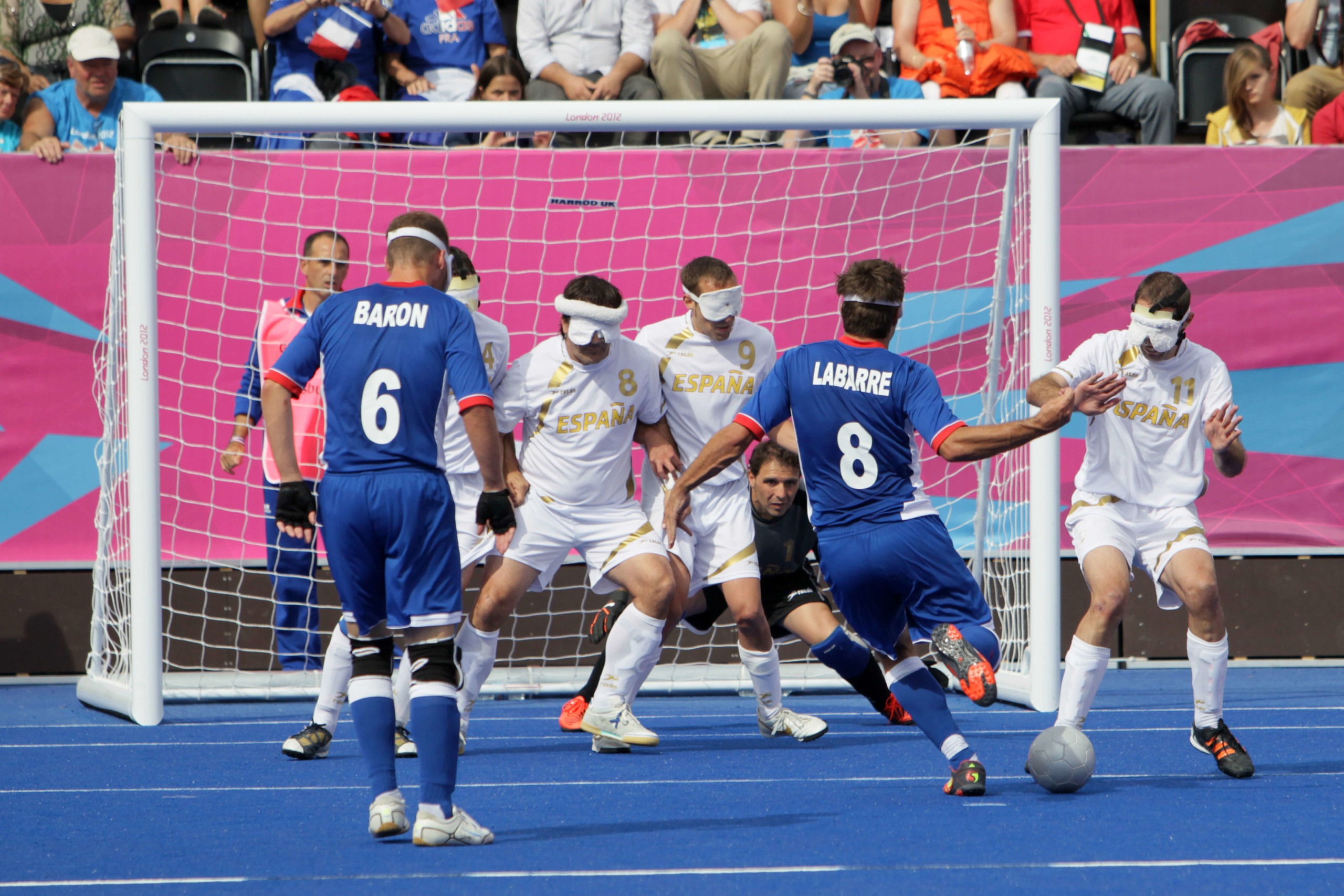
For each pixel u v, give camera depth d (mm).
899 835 13805
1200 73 37656
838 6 37156
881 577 15234
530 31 35438
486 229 30234
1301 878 11820
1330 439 30656
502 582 20312
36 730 23766
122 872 12516
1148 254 30625
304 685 27828
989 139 30531
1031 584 24953
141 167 23844
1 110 32688
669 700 28406
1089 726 22734
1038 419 14062
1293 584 30578
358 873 12320
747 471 22156
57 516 29578
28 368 29438
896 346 30531
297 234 29969
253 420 29109
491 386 20172
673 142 34219
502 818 15164
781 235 30500
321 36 34656
